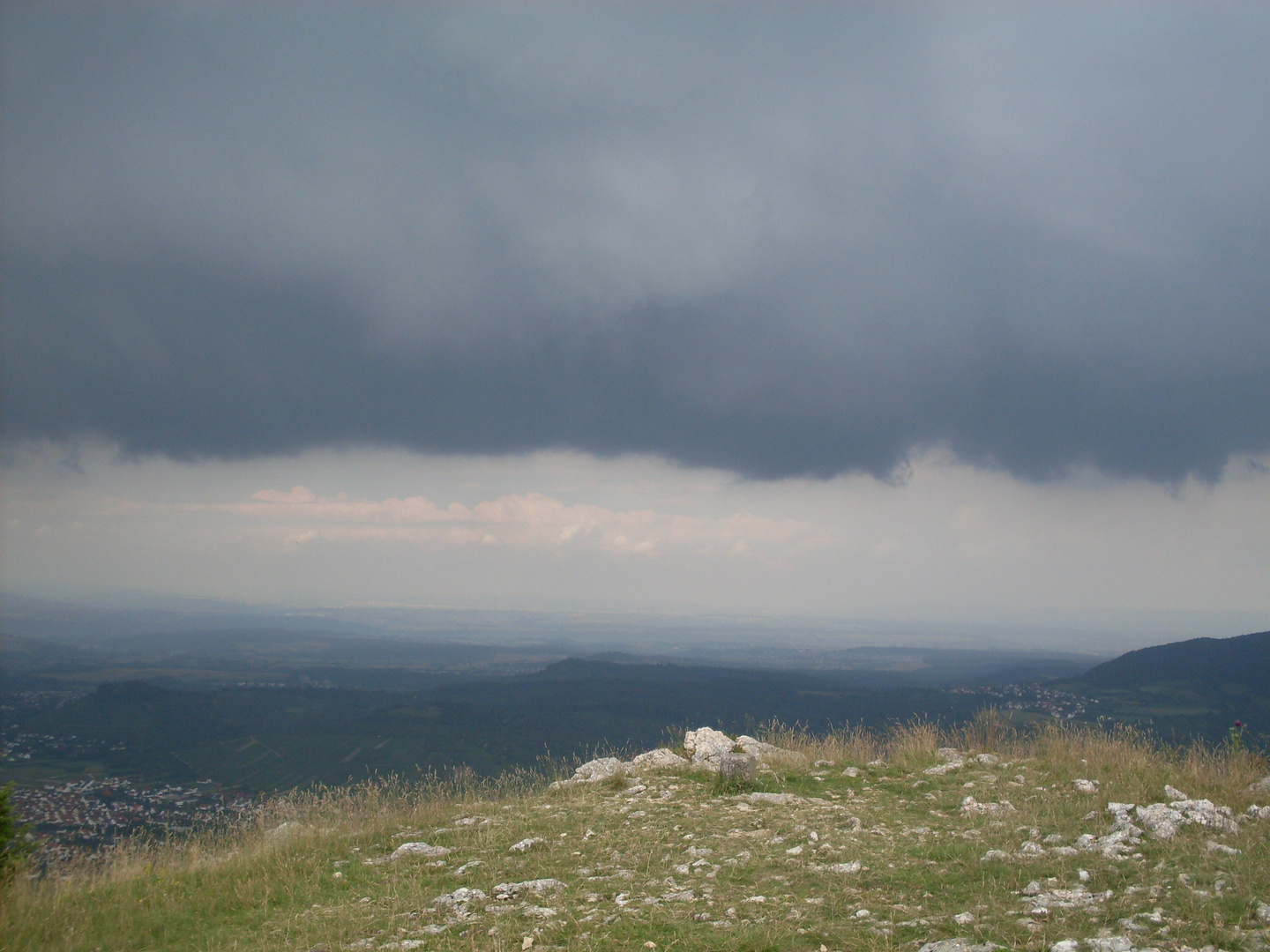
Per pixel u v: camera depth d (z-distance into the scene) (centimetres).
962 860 964
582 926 816
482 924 847
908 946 720
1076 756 1576
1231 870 841
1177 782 1326
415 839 1273
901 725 1981
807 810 1306
